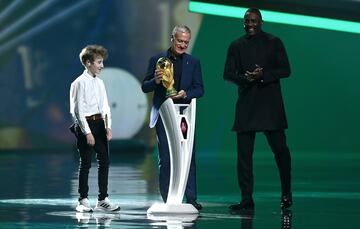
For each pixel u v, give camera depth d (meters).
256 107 16.38
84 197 15.88
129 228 12.98
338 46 46.09
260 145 45.56
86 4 45.66
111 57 46.03
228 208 16.58
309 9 31.86
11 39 44.66
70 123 45.16
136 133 45.97
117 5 46.09
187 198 16.11
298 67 46.25
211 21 46.59
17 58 44.75
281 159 16.59
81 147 15.88
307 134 46.38
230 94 46.47
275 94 16.45
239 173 16.47
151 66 15.93
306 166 33.06
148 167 30.86
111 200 18.34
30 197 18.67
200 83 15.85
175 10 46.59
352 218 14.74
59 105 45.22
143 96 46.12
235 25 46.53
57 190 20.53
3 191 20.27
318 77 46.25
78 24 45.59
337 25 32.47
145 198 18.83
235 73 16.56
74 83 15.70
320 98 46.28
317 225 13.60
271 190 21.61
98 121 15.83
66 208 16.30
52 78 45.16
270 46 16.56
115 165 32.22
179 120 15.16
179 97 15.04
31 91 44.91
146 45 46.41
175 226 13.29
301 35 46.16
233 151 46.34
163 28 46.53
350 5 32.25
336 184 23.67
